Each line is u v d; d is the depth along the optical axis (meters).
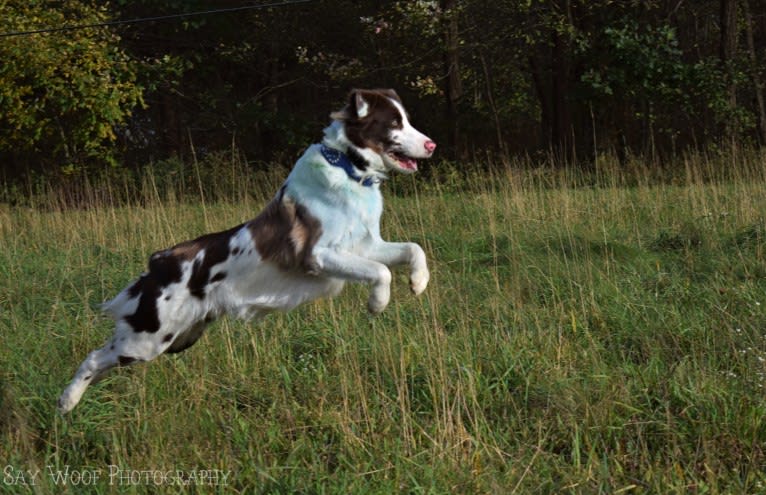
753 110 19.94
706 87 17.02
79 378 4.82
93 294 7.52
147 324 4.75
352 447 4.50
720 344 5.63
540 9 17.89
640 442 4.47
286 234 4.68
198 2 18.97
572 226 9.23
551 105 20.52
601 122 18.45
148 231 9.46
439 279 7.84
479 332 6.03
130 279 7.89
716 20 23.67
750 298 6.40
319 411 4.95
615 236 9.12
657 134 20.91
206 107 20.64
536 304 6.76
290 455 4.45
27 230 10.88
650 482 4.12
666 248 8.66
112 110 15.69
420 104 21.19
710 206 9.93
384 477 4.20
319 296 4.85
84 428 4.88
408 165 4.77
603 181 13.26
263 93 21.44
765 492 3.99
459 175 14.80
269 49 20.89
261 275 4.72
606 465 4.22
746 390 4.80
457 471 4.19
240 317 4.86
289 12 20.00
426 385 5.10
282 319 6.38
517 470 4.22
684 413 4.64
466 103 19.25
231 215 10.49
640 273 7.61
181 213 10.62
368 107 4.71
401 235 9.55
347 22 20.25
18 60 15.05
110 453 4.64
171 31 19.92
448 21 17.89
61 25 15.78
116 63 16.61
